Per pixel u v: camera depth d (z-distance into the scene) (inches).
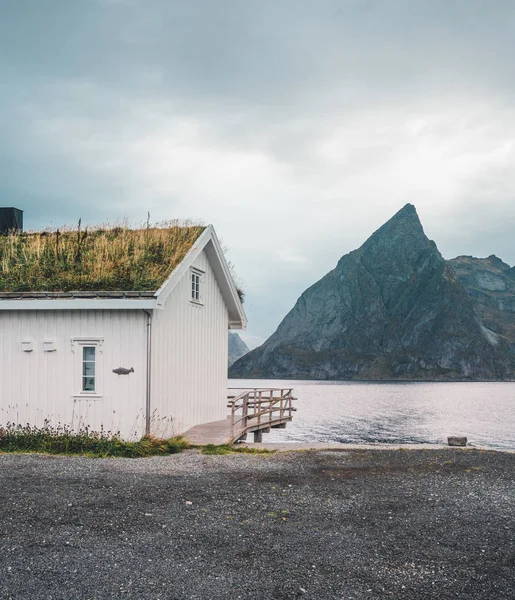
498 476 525.7
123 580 270.1
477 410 4473.4
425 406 4997.5
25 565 283.9
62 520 355.6
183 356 791.7
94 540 321.7
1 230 1007.0
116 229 911.7
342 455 634.2
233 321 1029.2
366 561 301.7
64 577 271.4
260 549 315.6
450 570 292.0
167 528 346.3
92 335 677.3
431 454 648.4
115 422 666.2
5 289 709.3
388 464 579.5
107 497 412.8
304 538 335.6
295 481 486.3
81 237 874.8
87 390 677.3
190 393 821.2
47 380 681.0
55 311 685.3
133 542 320.5
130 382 666.2
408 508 405.7
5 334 693.3
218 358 946.1
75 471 501.4
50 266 776.9
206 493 434.3
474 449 691.4
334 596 260.1
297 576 280.5
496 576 285.4
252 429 876.0
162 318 714.2
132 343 669.9
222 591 261.9
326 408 4643.2
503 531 354.9
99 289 694.5
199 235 835.4
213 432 775.7
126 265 751.1
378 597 260.4
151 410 674.2
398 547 323.6
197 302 848.9
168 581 270.7
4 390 689.0
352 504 414.0
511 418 3683.6
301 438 2437.3
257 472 521.7
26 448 630.5
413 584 274.7
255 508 396.2
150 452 613.6
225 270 928.3
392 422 3366.1
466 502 425.4
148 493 427.8
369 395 7288.4
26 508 378.9
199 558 299.7
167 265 752.3
